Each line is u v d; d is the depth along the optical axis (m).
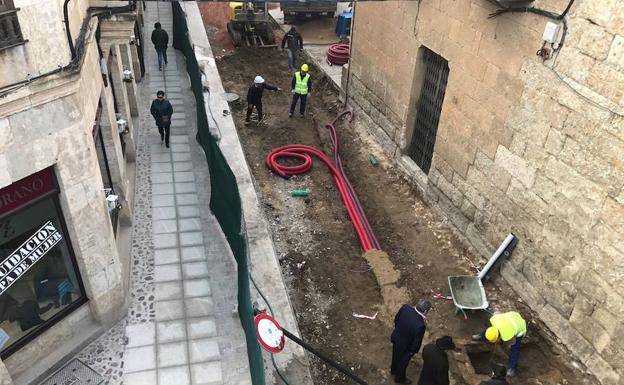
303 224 10.04
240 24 18.94
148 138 11.62
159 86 14.27
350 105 14.15
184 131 11.99
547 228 7.37
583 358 7.03
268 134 13.27
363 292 8.48
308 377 6.57
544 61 6.89
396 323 6.50
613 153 6.11
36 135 4.84
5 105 4.39
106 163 7.92
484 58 8.12
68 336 6.43
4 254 5.24
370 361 7.28
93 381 6.15
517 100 7.53
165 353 6.56
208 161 10.03
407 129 11.28
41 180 5.20
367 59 12.63
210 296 7.46
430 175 10.30
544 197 7.33
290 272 8.81
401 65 10.97
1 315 5.53
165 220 9.00
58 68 4.77
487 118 8.28
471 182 8.99
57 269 5.95
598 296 6.63
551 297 7.48
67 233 5.82
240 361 6.52
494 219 8.52
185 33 14.23
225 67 17.12
